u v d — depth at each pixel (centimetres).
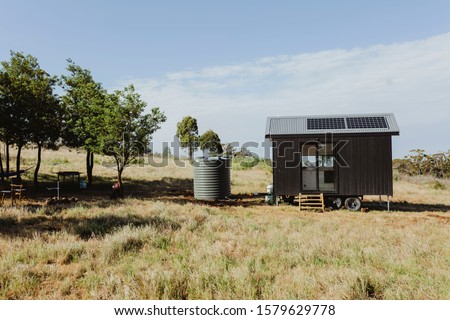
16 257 759
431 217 1464
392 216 1484
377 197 2223
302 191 1688
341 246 883
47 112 2075
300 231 1105
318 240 920
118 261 775
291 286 615
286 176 1703
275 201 1841
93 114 2200
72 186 2356
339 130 1647
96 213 1306
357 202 1656
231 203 1880
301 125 1716
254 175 3281
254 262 752
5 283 639
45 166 2894
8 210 1296
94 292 593
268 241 938
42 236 951
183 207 1523
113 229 1054
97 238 963
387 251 811
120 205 1545
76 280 669
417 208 1756
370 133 1616
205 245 888
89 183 2392
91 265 743
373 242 930
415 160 4250
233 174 3294
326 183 1888
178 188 2556
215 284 628
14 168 2639
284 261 760
